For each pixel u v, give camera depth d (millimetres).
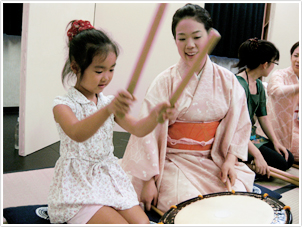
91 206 1099
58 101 1160
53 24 2826
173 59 3918
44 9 2646
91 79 1104
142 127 1062
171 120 1484
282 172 2119
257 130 2686
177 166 1495
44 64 2762
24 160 2486
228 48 4273
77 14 3316
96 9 3875
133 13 3824
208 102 1470
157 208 1468
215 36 665
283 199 1811
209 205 1041
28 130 2617
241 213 967
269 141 2416
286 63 4555
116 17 3855
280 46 4586
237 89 1588
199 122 1500
